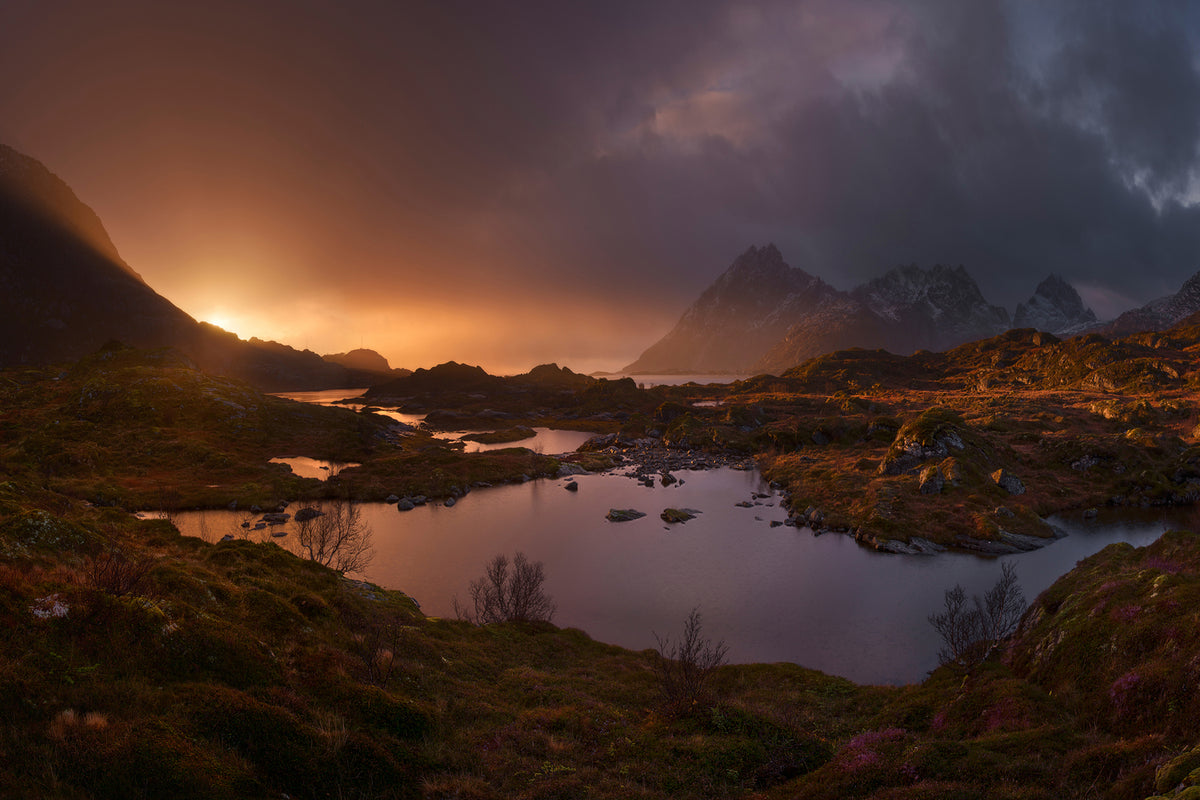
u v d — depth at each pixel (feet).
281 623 95.40
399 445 558.56
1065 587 127.75
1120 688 80.18
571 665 137.18
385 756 66.49
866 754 76.33
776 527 289.12
